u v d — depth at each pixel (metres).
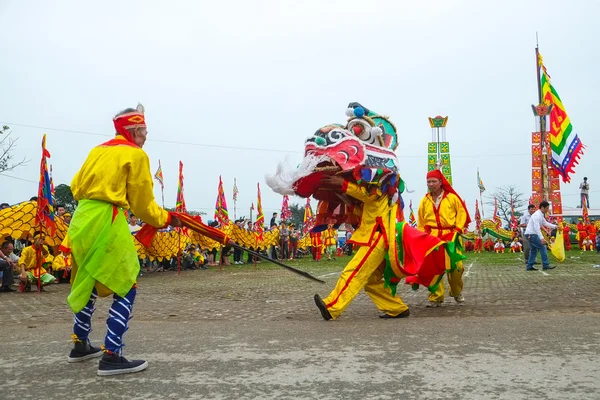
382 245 6.34
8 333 5.75
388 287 6.48
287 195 6.46
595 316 5.99
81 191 3.99
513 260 21.20
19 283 13.01
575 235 34.91
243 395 3.28
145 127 4.27
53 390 3.49
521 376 3.54
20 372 3.95
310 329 5.47
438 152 29.70
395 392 3.28
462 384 3.40
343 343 4.69
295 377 3.64
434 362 3.95
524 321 5.63
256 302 8.84
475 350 4.29
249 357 4.23
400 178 6.57
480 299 8.33
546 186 24.52
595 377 3.50
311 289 11.07
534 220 14.65
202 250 22.39
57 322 6.89
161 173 23.06
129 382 3.63
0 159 20.62
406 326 5.54
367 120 6.56
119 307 3.89
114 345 3.84
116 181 3.93
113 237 3.90
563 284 10.30
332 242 24.73
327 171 6.33
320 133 6.38
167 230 18.17
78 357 4.23
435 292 7.54
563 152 21.77
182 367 3.97
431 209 7.77
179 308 8.20
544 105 23.69
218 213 23.09
